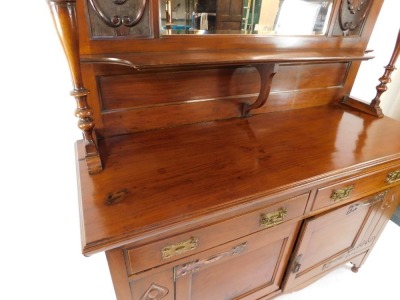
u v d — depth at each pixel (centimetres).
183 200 55
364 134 88
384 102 144
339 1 86
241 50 79
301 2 81
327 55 82
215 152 73
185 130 84
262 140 81
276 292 98
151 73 73
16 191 79
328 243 96
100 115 72
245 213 63
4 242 83
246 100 92
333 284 122
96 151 61
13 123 71
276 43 84
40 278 94
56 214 88
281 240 80
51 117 75
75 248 95
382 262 133
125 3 61
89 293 105
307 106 108
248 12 75
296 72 97
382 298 116
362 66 124
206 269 70
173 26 69
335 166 70
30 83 69
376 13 95
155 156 70
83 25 59
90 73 65
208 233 60
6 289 89
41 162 79
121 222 49
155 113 80
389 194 97
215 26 73
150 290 63
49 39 66
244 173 65
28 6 61
